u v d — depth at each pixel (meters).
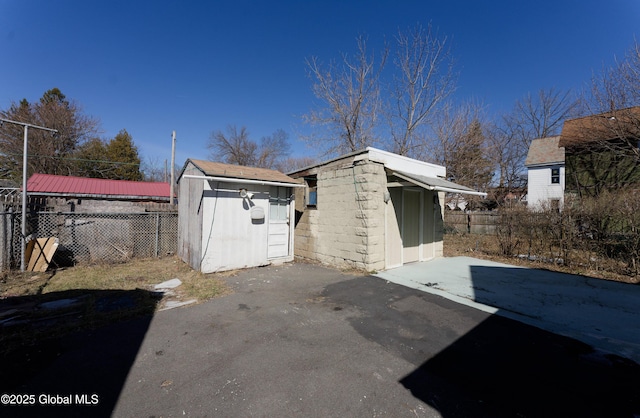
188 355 2.82
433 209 8.55
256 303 4.35
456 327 3.59
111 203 10.77
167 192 15.51
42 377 2.42
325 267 6.98
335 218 7.19
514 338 3.30
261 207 7.00
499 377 2.52
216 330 3.39
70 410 2.03
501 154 25.52
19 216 6.40
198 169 6.43
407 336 3.32
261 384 2.37
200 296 4.62
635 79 10.39
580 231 7.56
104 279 5.67
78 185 13.49
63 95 24.45
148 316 3.80
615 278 6.27
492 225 14.12
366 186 6.40
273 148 38.25
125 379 2.41
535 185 21.05
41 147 18.92
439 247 8.77
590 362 2.78
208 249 6.20
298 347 3.01
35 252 6.32
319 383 2.40
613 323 3.76
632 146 11.56
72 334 3.25
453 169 16.53
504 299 4.71
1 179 16.44
